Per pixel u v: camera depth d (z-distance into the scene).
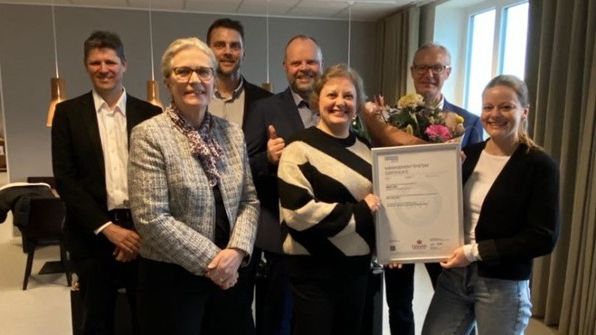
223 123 1.72
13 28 5.58
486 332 1.75
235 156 1.68
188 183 1.52
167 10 5.93
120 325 2.38
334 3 5.47
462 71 5.34
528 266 1.72
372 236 1.74
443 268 1.87
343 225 1.61
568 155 3.07
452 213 1.73
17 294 3.84
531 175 1.64
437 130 1.78
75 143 2.01
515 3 4.39
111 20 5.83
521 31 4.36
